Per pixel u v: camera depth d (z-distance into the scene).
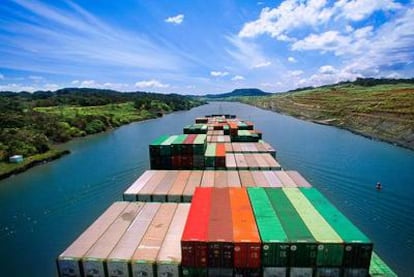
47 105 159.88
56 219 37.28
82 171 57.22
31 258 29.02
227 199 24.20
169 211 25.39
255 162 41.19
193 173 36.50
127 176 53.62
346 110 125.25
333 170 53.88
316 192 25.81
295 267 17.97
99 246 19.95
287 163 59.06
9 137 67.62
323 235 18.20
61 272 19.08
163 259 18.55
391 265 26.20
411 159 60.78
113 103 187.88
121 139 93.75
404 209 37.38
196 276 18.52
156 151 40.16
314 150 70.31
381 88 192.75
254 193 25.56
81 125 104.94
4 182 52.06
